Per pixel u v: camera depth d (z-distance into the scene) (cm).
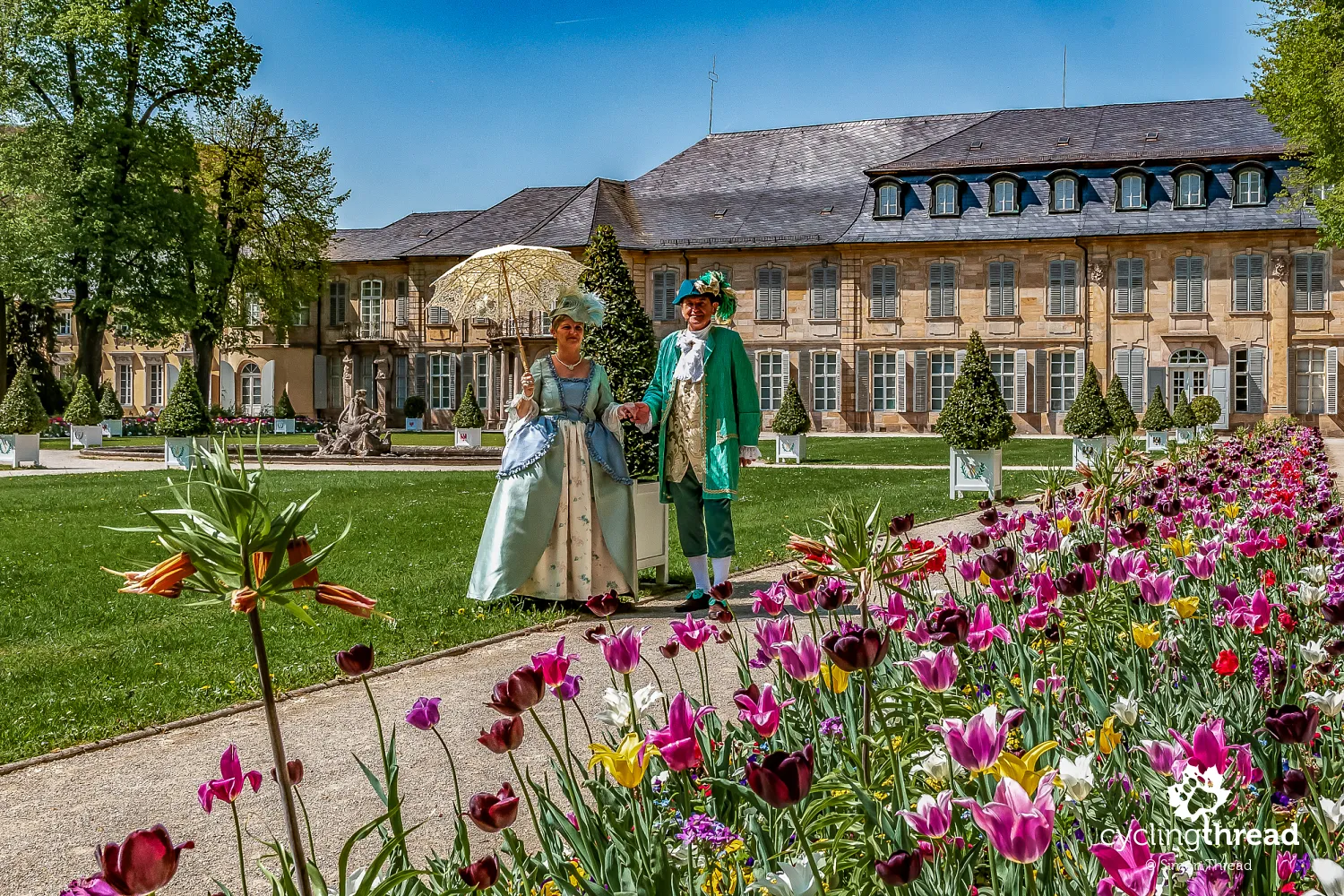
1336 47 2442
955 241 4625
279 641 712
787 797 158
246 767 458
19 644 726
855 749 284
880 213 4800
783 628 317
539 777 428
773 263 4897
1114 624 412
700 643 312
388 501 1661
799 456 2688
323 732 507
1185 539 549
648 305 4997
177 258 3819
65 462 2784
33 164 3525
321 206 4778
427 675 617
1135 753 269
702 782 249
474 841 361
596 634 299
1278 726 211
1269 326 4394
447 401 5375
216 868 351
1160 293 4497
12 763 464
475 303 912
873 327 4781
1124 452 822
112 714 542
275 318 4900
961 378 1677
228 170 4597
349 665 236
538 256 846
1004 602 428
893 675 362
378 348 5497
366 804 406
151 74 3800
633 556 812
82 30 3484
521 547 789
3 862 363
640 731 270
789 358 4881
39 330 5069
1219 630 418
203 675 624
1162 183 4525
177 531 170
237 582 173
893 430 4762
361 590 900
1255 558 557
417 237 5672
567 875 241
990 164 4709
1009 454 2939
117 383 6125
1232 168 4456
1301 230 4306
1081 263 4575
